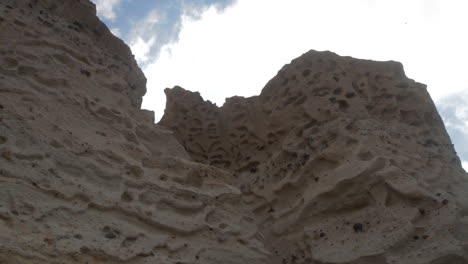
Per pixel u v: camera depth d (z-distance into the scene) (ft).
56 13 20.62
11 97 15.12
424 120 23.91
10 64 16.39
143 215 14.76
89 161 15.12
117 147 16.90
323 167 22.52
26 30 17.92
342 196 20.61
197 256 15.03
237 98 31.50
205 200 17.03
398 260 17.48
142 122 19.92
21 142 13.91
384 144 21.56
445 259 16.90
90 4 22.56
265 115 27.76
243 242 16.71
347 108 24.14
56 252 11.72
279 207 23.50
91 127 16.93
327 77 25.41
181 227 15.35
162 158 17.63
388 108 23.98
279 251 21.80
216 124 31.73
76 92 17.63
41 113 15.40
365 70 25.36
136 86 23.02
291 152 24.49
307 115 24.95
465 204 19.54
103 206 14.06
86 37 21.08
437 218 18.42
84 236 12.80
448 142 23.75
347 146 22.16
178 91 33.53
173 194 16.40
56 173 13.89
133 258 13.29
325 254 19.27
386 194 19.65
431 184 20.35
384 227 18.78
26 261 10.96
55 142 14.79
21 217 11.96
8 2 18.48
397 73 24.99
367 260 18.01
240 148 29.19
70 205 13.39
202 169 18.13
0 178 12.47
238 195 18.12
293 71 26.76
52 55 18.02
